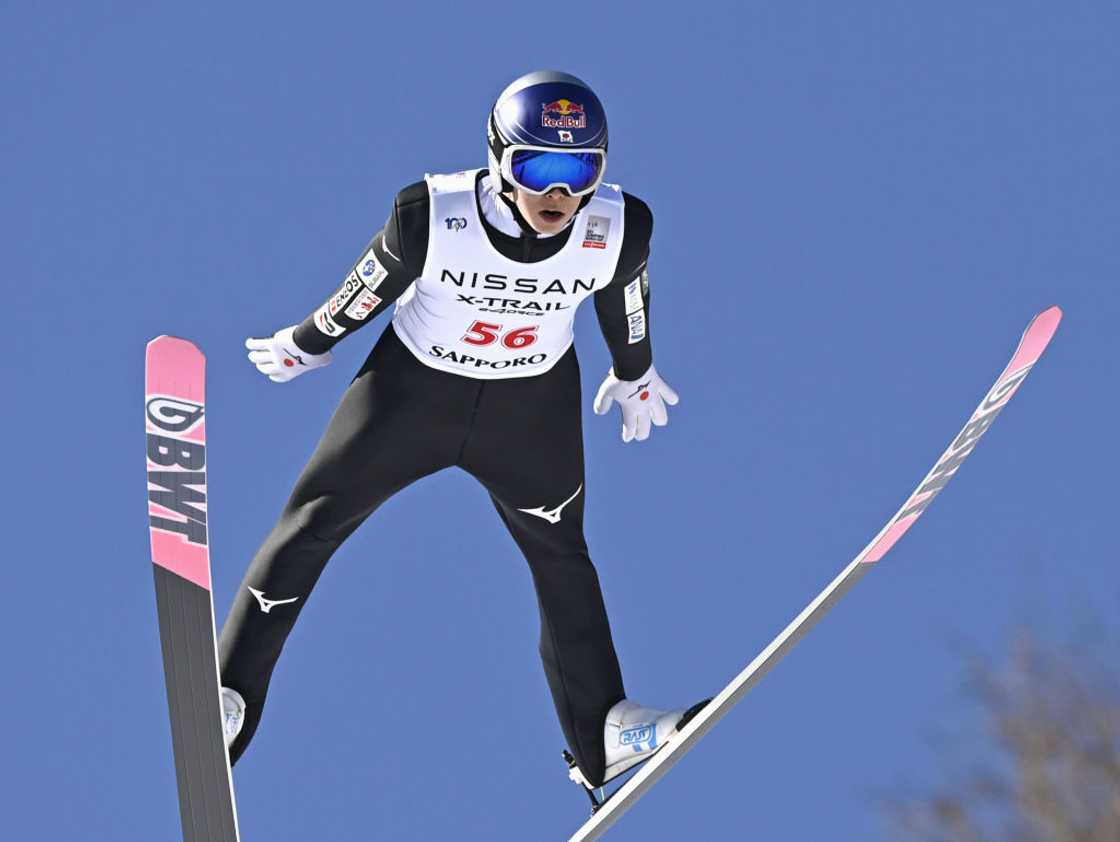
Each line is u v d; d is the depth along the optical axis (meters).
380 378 21.39
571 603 22.30
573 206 19.91
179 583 20.08
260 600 21.83
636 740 21.89
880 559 21.50
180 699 20.02
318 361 22.25
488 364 21.08
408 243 20.19
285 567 21.77
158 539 20.09
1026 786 26.23
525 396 21.34
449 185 20.19
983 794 26.95
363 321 21.48
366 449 21.42
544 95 19.56
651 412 23.06
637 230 20.56
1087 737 26.34
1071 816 25.55
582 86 19.78
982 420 22.05
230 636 21.94
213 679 20.00
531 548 22.27
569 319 21.17
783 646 20.98
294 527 21.73
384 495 21.73
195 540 20.06
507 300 20.55
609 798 21.56
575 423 21.73
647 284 21.72
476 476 21.86
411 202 20.14
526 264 20.28
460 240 20.12
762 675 21.00
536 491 21.77
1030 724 26.52
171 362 19.84
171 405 20.00
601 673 22.30
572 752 22.55
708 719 21.08
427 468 21.70
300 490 21.78
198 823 20.02
